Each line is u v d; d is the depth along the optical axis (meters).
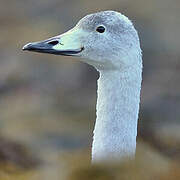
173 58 35.72
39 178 8.52
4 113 29.89
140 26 38.53
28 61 36.03
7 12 43.66
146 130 22.14
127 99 12.12
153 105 30.30
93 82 34.47
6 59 36.47
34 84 34.19
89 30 12.32
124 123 12.11
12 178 11.38
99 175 7.58
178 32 38.12
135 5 41.12
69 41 12.41
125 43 12.10
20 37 38.97
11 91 33.41
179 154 10.98
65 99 32.50
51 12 42.94
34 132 26.11
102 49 12.17
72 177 7.76
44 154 20.62
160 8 40.62
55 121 28.53
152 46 36.62
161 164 8.36
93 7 42.12
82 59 12.38
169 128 23.33
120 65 12.11
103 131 12.15
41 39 38.97
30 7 44.06
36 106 31.28
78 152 12.77
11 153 18.98
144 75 34.66
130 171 7.54
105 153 12.00
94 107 31.28
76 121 28.67
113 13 12.31
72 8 42.56
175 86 32.81
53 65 35.31
